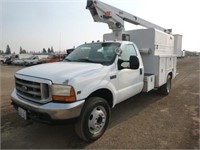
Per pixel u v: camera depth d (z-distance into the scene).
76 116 2.84
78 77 2.93
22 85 3.21
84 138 3.12
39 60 30.17
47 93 2.84
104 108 3.43
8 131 3.68
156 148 3.04
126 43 4.48
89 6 5.50
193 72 15.06
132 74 4.40
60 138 3.41
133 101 5.98
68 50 5.49
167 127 3.88
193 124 4.04
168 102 5.85
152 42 5.56
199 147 3.07
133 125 3.98
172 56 7.12
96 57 4.10
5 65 30.36
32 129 3.78
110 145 3.14
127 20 6.85
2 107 5.21
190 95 6.81
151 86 5.31
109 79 3.57
